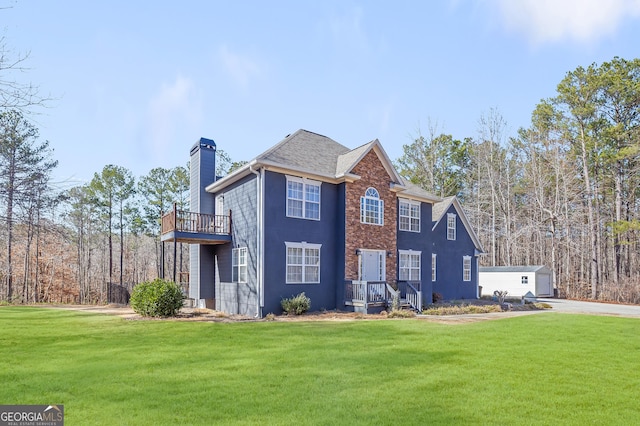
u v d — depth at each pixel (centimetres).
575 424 501
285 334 1132
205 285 2106
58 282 4203
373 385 650
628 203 3656
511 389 633
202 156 2216
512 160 4412
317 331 1187
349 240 1877
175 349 923
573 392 621
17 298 3366
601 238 3753
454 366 771
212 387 634
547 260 4100
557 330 1216
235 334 1132
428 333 1150
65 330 1207
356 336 1101
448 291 2655
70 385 640
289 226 1758
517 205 4494
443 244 2662
